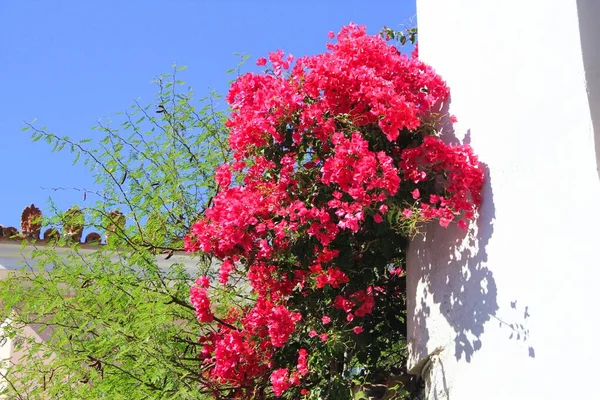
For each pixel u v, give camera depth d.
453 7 4.48
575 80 3.40
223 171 4.82
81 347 5.49
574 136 3.37
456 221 4.16
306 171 4.39
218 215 4.53
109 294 5.51
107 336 5.26
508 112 3.86
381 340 4.95
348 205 4.21
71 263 5.78
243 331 4.88
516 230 3.70
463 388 4.00
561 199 3.41
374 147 4.38
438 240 4.35
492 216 3.90
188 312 5.56
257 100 4.49
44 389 5.70
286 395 4.94
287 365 4.95
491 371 3.78
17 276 5.96
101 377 5.35
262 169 4.53
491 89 4.02
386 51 4.55
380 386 4.70
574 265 3.29
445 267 4.25
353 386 4.75
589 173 3.26
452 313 4.15
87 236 6.94
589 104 3.31
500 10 4.00
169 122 5.98
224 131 5.97
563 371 3.29
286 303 4.79
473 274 4.00
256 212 4.41
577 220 3.30
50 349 5.65
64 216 5.73
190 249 5.09
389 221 4.24
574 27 3.43
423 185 4.27
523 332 3.58
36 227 7.28
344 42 4.54
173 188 5.79
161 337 5.27
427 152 4.16
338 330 4.63
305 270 4.61
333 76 4.38
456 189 4.04
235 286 5.50
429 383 4.37
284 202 4.38
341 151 4.12
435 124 4.44
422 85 4.47
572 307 3.28
